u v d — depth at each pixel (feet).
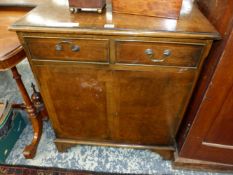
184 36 2.54
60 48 2.84
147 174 4.11
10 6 4.49
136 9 2.92
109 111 3.62
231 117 3.23
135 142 4.16
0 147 4.16
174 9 2.77
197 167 4.11
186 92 3.20
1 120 4.17
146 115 3.61
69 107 3.66
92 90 3.35
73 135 4.19
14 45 3.22
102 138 4.17
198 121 3.39
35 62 3.05
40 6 3.31
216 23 2.82
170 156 4.24
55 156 4.43
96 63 2.97
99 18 2.88
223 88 2.91
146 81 3.13
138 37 2.64
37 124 4.60
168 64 2.88
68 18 2.87
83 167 4.23
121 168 4.22
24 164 4.25
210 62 2.99
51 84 3.34
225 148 3.69
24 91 4.10
